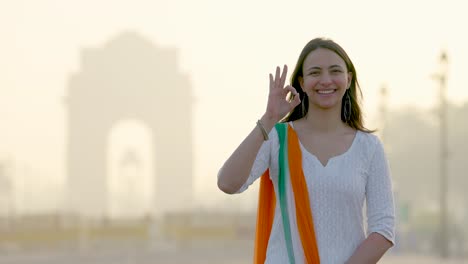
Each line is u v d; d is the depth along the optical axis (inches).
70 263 1029.8
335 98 162.9
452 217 2156.7
